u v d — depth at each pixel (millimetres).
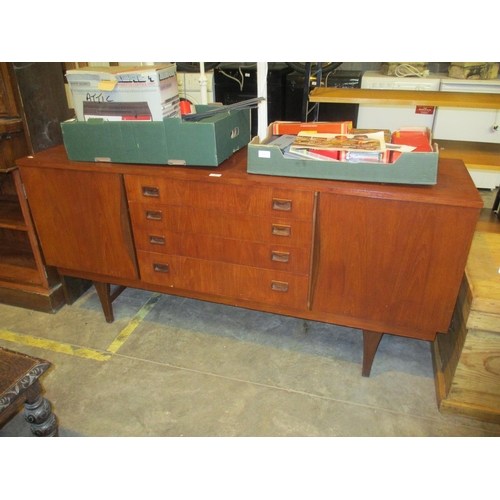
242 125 1795
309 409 1630
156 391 1721
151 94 1556
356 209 1407
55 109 1946
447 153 2238
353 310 1605
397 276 1474
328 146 1438
